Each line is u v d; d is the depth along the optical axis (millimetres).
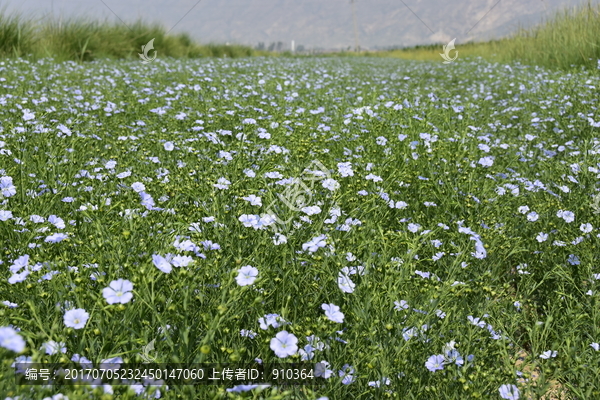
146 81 8570
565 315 2986
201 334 2232
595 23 12047
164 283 2248
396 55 35062
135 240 2541
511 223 4008
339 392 2152
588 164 4660
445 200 3943
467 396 2182
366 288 2430
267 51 37781
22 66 9383
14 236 2760
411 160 4562
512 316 2930
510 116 7484
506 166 5066
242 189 3381
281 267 2701
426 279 2811
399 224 3596
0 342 1535
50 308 2215
